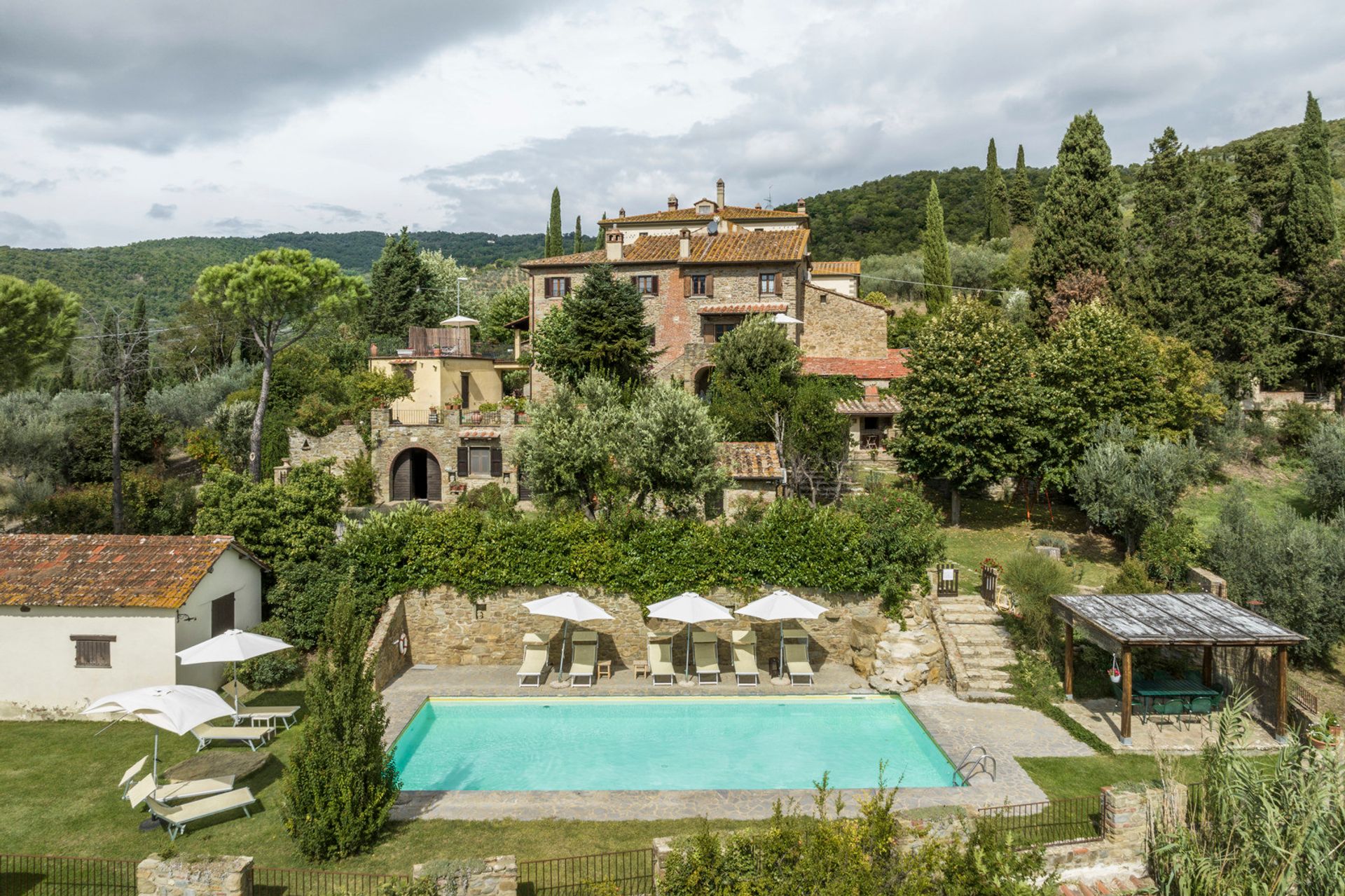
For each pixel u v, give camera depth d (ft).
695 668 81.92
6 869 45.60
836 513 87.86
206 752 60.75
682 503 95.35
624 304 142.10
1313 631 78.02
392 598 82.94
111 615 68.95
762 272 165.89
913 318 211.61
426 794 55.52
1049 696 71.77
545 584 84.07
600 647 83.97
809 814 51.21
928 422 118.32
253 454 136.67
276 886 43.80
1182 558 89.20
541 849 47.91
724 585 83.82
